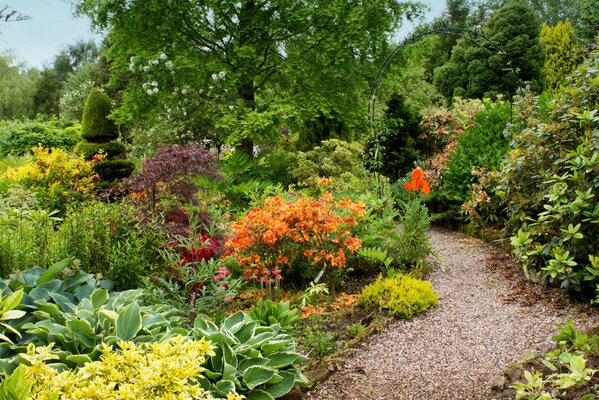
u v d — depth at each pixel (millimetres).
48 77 32656
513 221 5664
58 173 10156
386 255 5984
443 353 3902
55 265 3791
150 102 12406
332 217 5348
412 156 10836
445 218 8422
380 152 10141
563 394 2908
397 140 10984
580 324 4059
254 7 12305
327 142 9891
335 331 4371
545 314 4367
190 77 11812
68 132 19172
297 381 3418
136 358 2434
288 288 5527
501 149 7773
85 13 12039
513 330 4145
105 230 4977
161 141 13266
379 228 6191
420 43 12539
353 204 5660
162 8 11594
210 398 2414
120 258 4680
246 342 3512
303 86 12219
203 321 3576
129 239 5039
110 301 3615
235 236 5570
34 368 2275
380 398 3395
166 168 5941
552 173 5070
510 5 19109
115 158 11984
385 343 4125
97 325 3271
